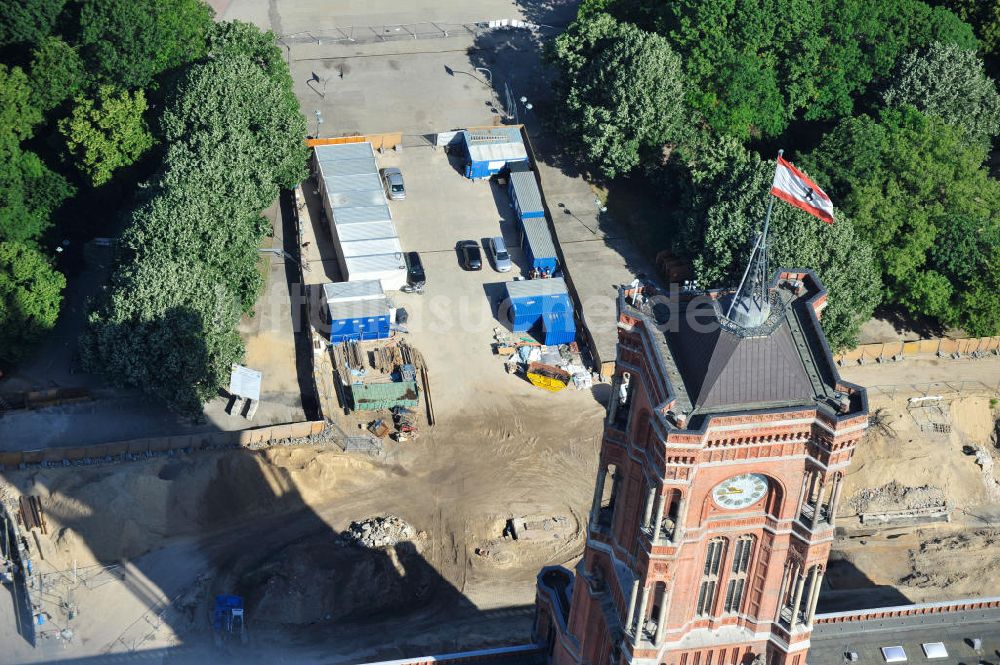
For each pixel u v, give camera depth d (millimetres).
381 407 166625
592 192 198125
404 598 143875
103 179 179250
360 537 148250
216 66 180500
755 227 167500
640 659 90125
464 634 139500
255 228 179250
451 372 173000
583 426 167375
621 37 194250
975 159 189625
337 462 157125
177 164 170500
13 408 161750
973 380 174625
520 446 164125
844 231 164875
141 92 182375
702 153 185375
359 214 186500
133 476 148125
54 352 170125
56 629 136375
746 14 192125
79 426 159500
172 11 191750
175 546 146125
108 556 144125
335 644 137250
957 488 159750
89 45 185500
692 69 194125
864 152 180250
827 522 84188
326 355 173625
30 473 150500
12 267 164500
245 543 147625
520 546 151500
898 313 183125
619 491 91438
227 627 136000
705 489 82438
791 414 79312
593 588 95312
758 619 90812
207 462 152750
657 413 79375
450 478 159125
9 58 194375
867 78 198000
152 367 154750
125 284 156625
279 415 165250
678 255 183375
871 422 165500
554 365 173625
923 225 174125
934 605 107625
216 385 159375
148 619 138250
